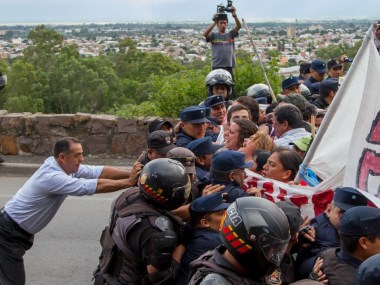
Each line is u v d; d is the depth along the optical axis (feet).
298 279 14.21
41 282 22.12
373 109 15.58
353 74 16.67
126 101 159.84
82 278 22.41
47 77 159.33
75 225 27.09
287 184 16.90
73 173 18.13
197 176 18.33
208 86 29.91
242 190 15.56
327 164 17.33
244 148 19.33
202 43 278.26
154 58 190.08
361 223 12.50
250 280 10.20
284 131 21.80
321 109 28.53
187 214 15.11
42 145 36.35
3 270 17.63
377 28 16.29
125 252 13.84
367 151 15.60
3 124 36.37
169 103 40.93
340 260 12.84
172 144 18.69
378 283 9.18
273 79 42.73
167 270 13.61
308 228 14.51
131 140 35.91
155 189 13.67
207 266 10.25
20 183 33.17
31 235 18.22
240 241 9.97
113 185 17.46
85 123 36.04
